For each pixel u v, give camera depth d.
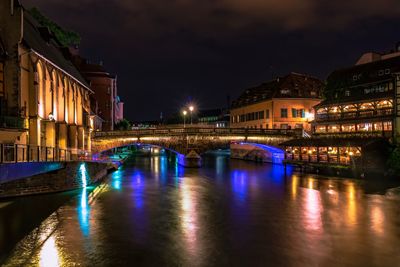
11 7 34.91
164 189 41.91
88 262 18.39
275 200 35.47
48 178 34.59
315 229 24.83
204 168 69.62
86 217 26.84
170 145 68.12
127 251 20.02
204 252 20.05
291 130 71.44
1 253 19.31
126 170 65.44
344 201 34.84
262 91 90.25
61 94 48.66
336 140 58.16
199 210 30.55
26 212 27.30
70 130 52.56
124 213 28.73
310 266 18.30
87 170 42.62
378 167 50.81
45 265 17.89
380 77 58.16
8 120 31.92
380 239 22.62
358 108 59.06
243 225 25.73
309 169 63.22
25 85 36.94
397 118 51.72
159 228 24.64
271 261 18.88
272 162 80.38
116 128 108.56
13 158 28.06
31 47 36.72
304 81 86.00
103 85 93.00
